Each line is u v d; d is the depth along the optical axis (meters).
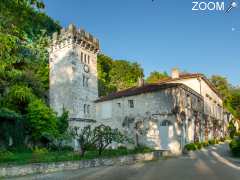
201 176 18.09
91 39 50.81
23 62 45.12
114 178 18.75
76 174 21.47
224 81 88.25
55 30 57.44
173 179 17.38
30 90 42.50
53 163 23.16
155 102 42.34
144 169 23.28
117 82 82.31
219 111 66.75
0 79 37.41
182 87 41.84
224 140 56.53
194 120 46.06
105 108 47.91
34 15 16.39
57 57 48.81
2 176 19.88
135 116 43.88
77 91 46.62
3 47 15.29
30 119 38.38
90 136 35.22
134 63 90.25
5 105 38.19
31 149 37.28
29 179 19.30
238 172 19.50
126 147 41.84
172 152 38.09
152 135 41.88
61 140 40.34
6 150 32.56
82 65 48.59
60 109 46.66
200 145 41.78
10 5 14.99
